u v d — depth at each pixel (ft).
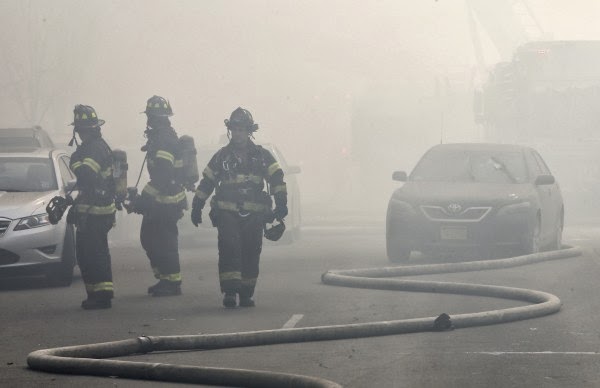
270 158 61.31
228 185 60.95
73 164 62.44
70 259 76.38
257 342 48.03
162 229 67.72
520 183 89.51
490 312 53.47
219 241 61.05
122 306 63.00
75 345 49.57
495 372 41.50
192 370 40.42
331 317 57.00
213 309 60.95
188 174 67.92
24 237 74.23
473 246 85.15
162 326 54.70
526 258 83.20
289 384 38.14
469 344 47.67
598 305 60.34
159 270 68.08
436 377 40.70
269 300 64.44
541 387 38.83
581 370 41.78
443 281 73.05
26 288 75.20
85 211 62.03
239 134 60.75
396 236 86.94
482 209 85.30
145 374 41.37
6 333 53.16
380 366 42.91
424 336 49.93
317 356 45.21
